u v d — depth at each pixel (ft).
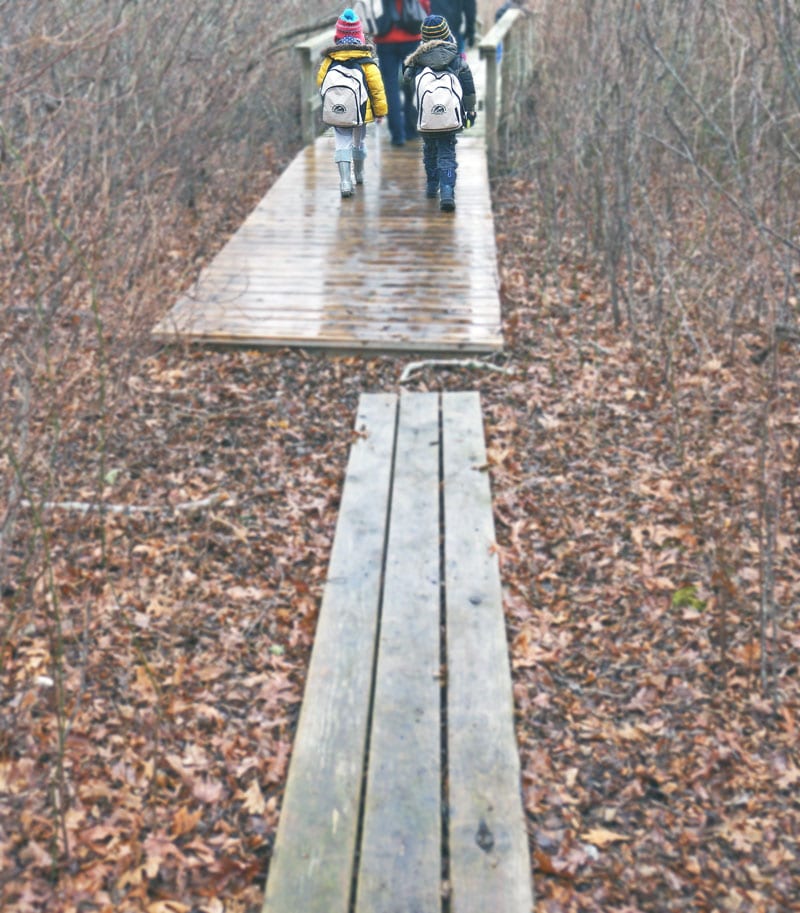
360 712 11.75
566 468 17.30
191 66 21.20
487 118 35.86
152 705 11.89
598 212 25.46
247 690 12.37
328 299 22.98
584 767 11.24
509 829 10.16
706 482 16.42
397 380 20.35
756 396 17.66
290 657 13.01
